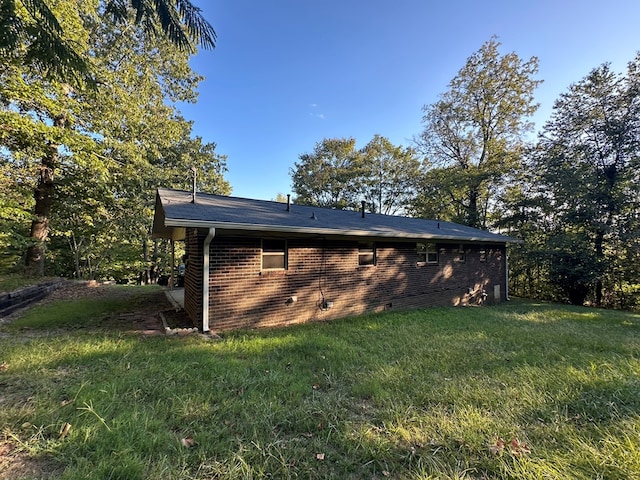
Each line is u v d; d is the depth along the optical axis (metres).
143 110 12.03
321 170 29.66
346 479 1.90
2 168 9.70
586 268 13.45
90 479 1.77
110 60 11.35
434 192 22.00
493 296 13.18
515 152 18.42
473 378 3.50
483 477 1.92
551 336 5.71
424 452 2.15
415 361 4.11
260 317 6.48
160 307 7.71
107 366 3.57
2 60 6.04
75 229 14.66
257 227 5.83
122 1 3.57
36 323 5.82
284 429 2.45
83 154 8.90
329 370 3.74
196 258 5.95
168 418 2.51
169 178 16.62
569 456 2.06
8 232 9.70
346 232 7.20
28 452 2.02
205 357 4.02
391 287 9.16
